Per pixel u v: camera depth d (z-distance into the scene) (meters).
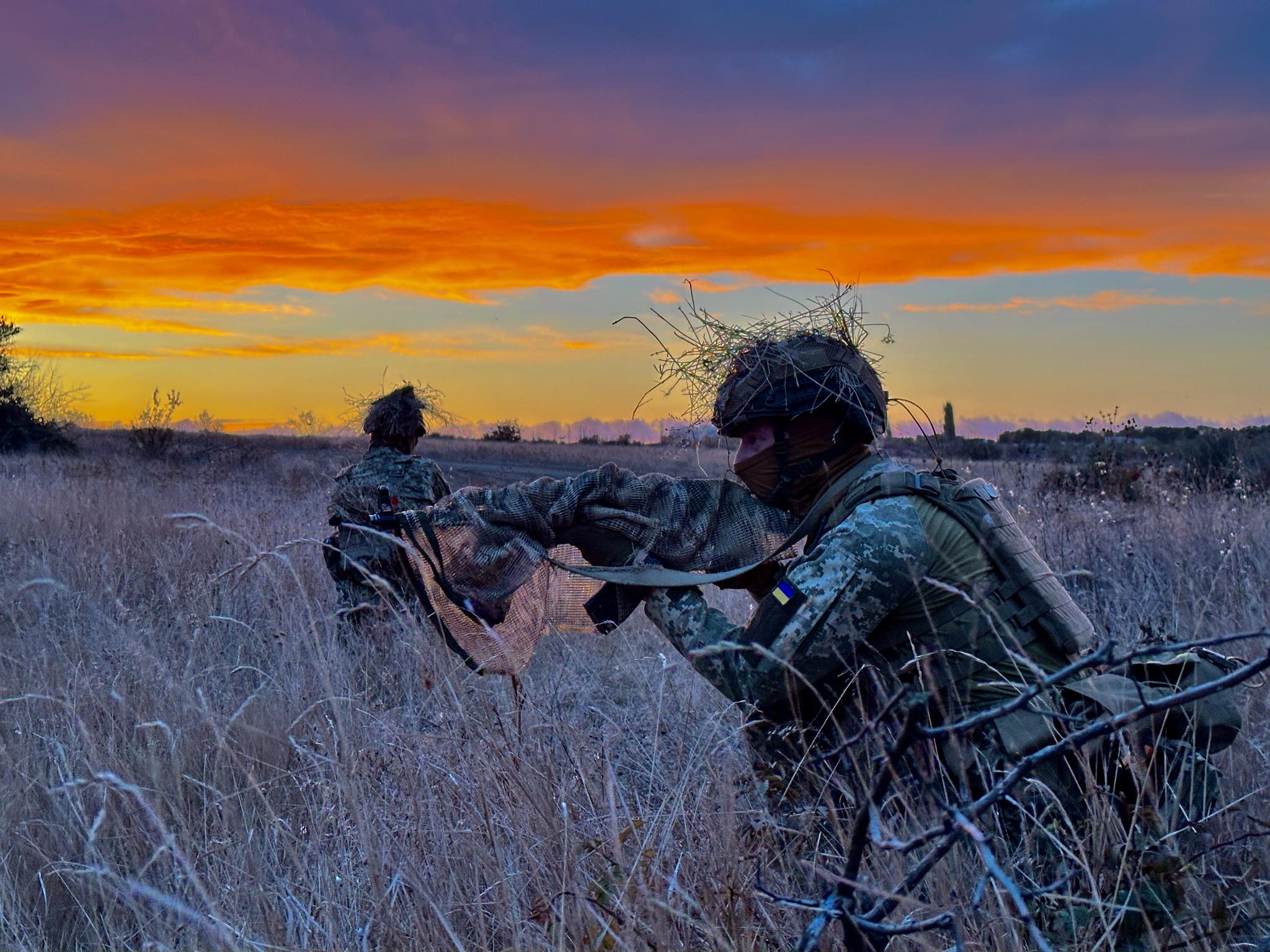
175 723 3.43
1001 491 7.97
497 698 3.37
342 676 3.64
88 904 2.67
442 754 2.67
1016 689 2.35
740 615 4.82
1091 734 1.47
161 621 5.12
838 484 2.64
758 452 2.72
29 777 3.15
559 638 4.49
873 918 1.57
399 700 3.85
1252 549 6.01
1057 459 12.05
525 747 2.67
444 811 2.53
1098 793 2.14
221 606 5.37
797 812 2.46
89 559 6.72
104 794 2.80
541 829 2.42
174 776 2.97
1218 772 2.44
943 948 2.02
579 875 2.27
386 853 2.42
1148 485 9.02
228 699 3.79
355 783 2.54
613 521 2.76
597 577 2.70
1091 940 1.98
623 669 4.31
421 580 2.84
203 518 2.58
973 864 2.26
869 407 2.64
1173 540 6.44
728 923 2.05
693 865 2.21
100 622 4.72
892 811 2.37
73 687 3.72
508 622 2.86
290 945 2.23
